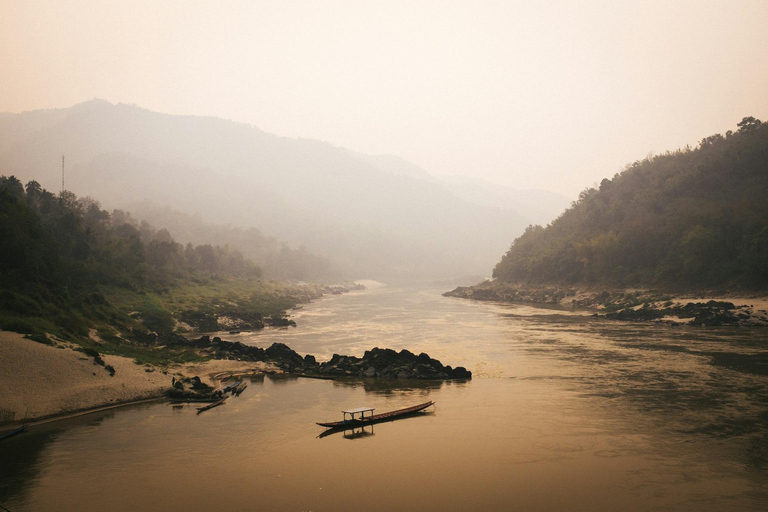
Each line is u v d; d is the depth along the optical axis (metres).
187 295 118.62
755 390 41.84
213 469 28.00
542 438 31.94
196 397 42.62
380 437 32.84
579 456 28.95
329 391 45.31
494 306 142.50
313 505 23.77
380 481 26.22
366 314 120.88
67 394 39.59
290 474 27.25
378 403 40.97
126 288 101.62
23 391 38.31
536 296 159.00
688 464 27.50
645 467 27.27
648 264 143.88
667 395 40.88
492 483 25.78
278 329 92.75
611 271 150.62
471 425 34.81
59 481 26.52
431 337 77.75
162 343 67.75
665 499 23.75
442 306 144.62
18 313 53.81
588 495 24.31
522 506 23.42
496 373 51.19
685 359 55.34
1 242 63.69
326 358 62.00
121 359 49.31
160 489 25.56
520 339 73.88
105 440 32.44
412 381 48.91
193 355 60.16
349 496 24.62
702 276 120.31
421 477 26.66
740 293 105.81
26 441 32.22
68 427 34.97
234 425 35.53
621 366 52.78
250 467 28.23
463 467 27.80
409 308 138.50
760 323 81.25
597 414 36.44
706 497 23.88
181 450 30.80
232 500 24.38
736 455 28.53
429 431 33.81
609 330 82.25
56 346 45.38
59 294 66.75
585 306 134.00
